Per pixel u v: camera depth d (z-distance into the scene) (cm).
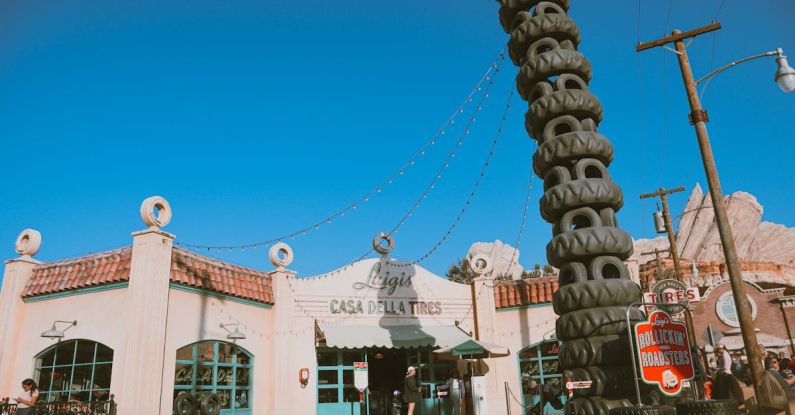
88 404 1462
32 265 1808
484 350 1725
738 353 3575
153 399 1497
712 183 1263
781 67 1215
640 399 1005
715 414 887
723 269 5600
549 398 1566
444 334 1989
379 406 1981
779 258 8488
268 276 2002
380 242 2136
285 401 1853
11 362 1698
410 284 2127
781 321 3666
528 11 1462
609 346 1096
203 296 1736
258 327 1902
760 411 1087
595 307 1135
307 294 1998
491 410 1991
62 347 1669
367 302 2056
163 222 1650
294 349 1927
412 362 2050
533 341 2095
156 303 1560
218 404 1656
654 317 1016
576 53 1347
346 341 1842
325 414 1909
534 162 1305
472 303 2170
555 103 1280
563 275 1216
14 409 1532
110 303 1611
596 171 1267
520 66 1451
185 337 1645
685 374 992
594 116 1314
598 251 1166
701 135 1303
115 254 1688
